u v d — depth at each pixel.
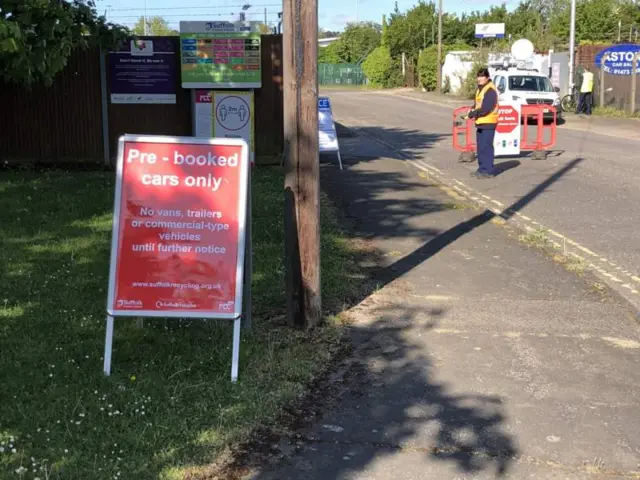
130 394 4.21
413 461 3.73
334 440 3.92
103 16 10.97
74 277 6.36
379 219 9.37
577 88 31.20
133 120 12.93
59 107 12.76
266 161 13.20
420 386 4.59
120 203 4.64
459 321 5.73
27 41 8.48
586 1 55.47
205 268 4.65
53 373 4.47
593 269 7.28
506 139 15.73
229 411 4.10
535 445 3.90
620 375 4.79
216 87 12.65
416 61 59.06
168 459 3.61
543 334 5.48
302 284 5.34
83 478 3.40
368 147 17.77
